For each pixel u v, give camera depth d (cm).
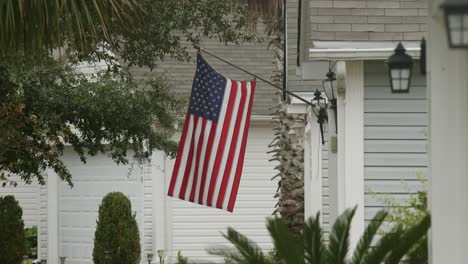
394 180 2675
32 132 3641
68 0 2416
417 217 2258
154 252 5138
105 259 4881
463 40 1183
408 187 2658
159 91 3881
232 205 3000
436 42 1397
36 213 5850
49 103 3581
